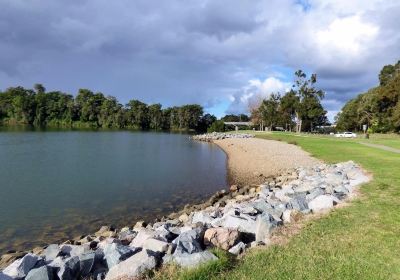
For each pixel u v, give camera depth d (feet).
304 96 340.80
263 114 402.93
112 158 131.13
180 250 23.57
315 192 41.29
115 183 80.59
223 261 22.06
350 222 30.48
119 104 557.74
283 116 382.01
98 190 72.69
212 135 299.38
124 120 533.96
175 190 73.92
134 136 310.45
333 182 50.42
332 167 73.92
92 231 47.24
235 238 26.22
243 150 159.22
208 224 32.35
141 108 536.42
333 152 113.09
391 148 121.60
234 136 275.80
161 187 76.89
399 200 37.93
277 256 23.58
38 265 23.63
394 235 27.27
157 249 24.17
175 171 101.50
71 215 54.65
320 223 30.35
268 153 130.62
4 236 45.37
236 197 57.72
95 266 23.54
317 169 76.38
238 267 21.98
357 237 26.94
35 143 194.70
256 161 117.60
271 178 83.30
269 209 35.42
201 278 20.26
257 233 27.55
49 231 47.37
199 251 23.98
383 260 22.97
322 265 22.24
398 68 295.48
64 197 66.28
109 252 24.22
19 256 35.60
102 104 547.08
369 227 29.12
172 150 175.22
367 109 313.32
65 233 46.55
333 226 29.50
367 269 21.72
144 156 141.38
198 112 534.37
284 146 157.28
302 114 338.75
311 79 338.54
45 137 251.19
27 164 110.52
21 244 42.63
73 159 125.18
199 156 146.82
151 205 60.90
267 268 21.81
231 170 104.06
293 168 91.35
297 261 22.80
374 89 318.45
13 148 162.50
